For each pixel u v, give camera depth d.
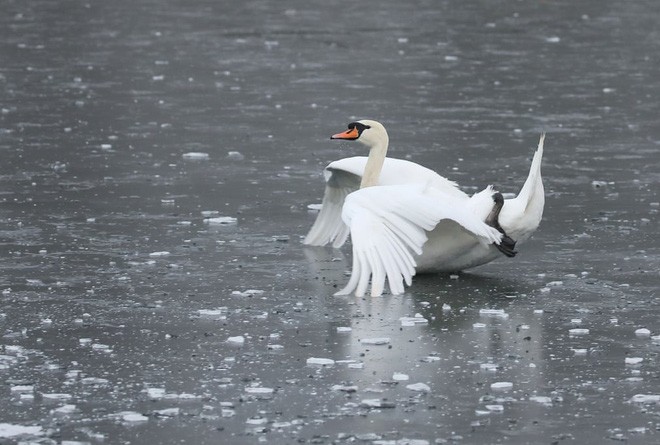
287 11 41.22
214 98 25.75
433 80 28.12
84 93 26.14
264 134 22.11
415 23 38.12
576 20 38.81
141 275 13.38
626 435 9.06
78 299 12.47
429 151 20.64
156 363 10.60
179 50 32.44
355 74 28.95
